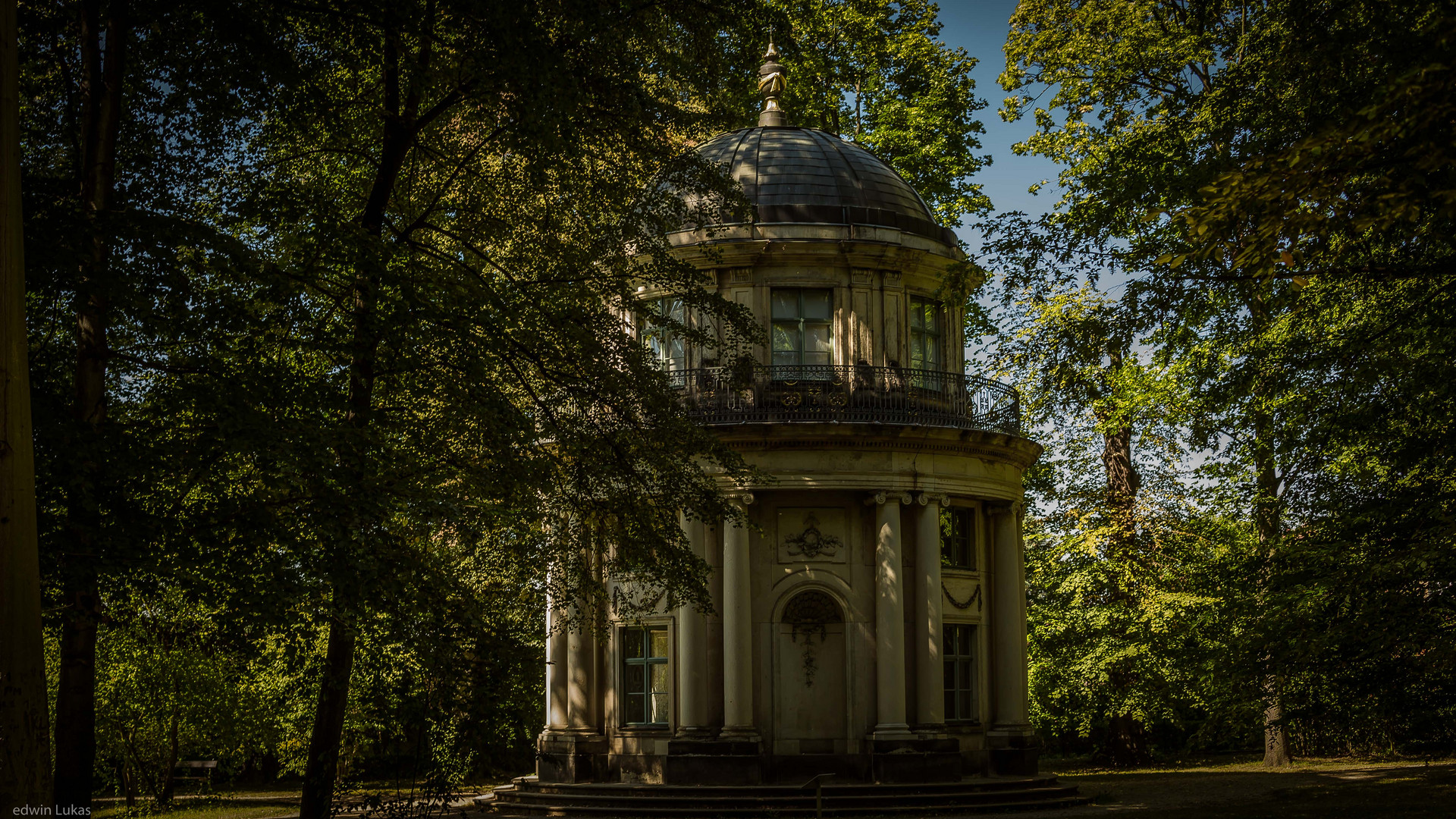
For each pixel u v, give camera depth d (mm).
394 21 16078
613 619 29906
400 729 17016
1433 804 21812
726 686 28078
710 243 29922
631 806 26562
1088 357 19703
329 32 17203
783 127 34250
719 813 25578
